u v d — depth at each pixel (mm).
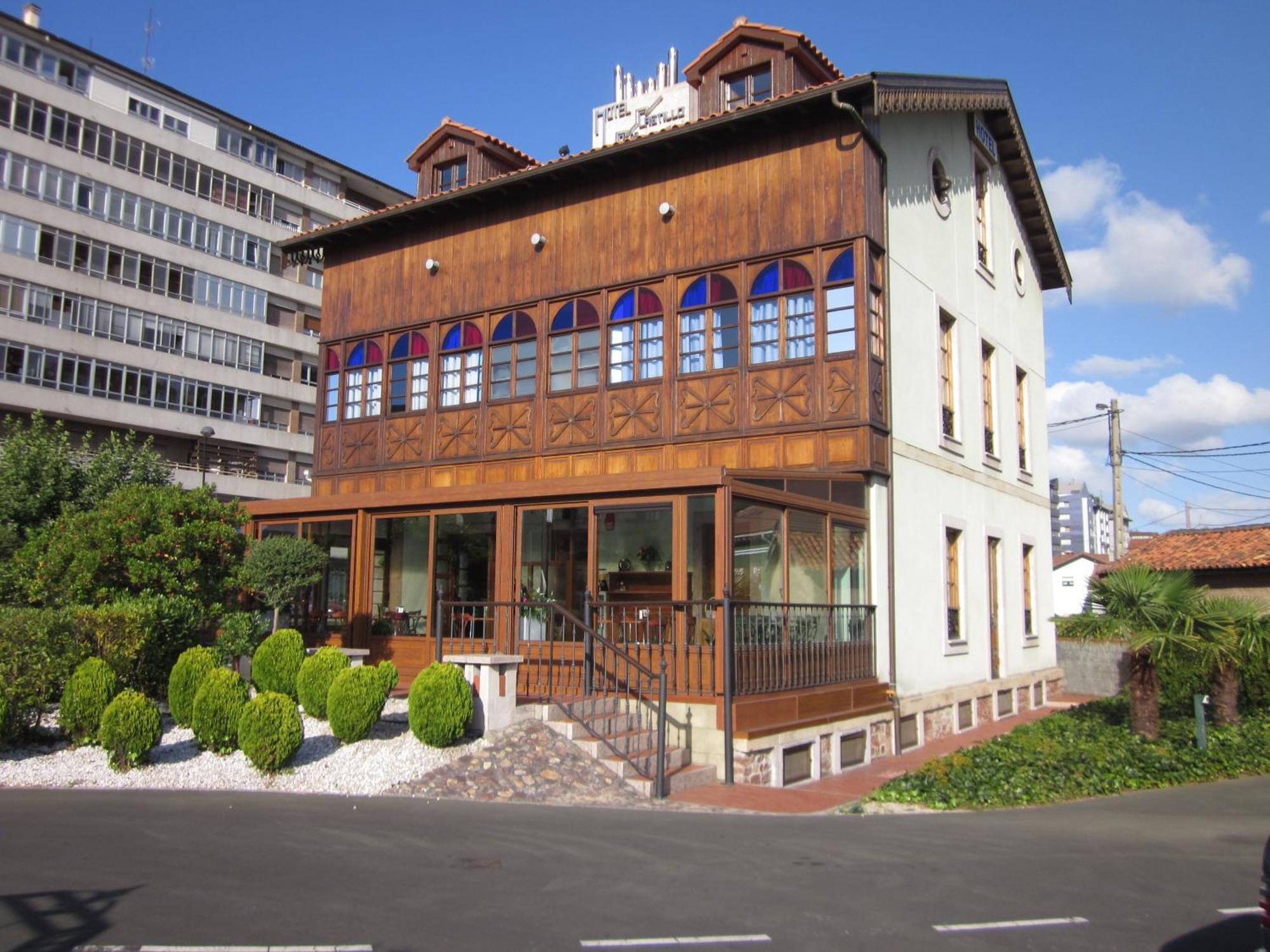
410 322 18125
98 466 22156
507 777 9555
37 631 10781
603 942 5184
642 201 15703
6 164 35500
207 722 10320
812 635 12367
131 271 39375
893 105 14133
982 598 17656
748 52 16641
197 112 42938
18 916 5402
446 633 13961
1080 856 7645
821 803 9859
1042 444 22688
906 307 15133
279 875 6336
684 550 11656
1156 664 13898
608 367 15609
